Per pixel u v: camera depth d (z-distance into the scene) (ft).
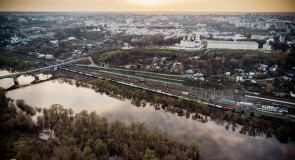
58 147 635.25
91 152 635.25
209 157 654.12
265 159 648.38
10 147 640.17
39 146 640.58
